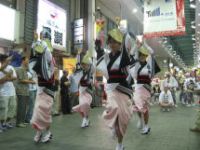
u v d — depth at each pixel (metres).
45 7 11.44
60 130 6.57
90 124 7.53
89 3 14.95
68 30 13.95
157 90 15.98
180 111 11.09
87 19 14.79
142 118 6.37
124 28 4.55
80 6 14.95
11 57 6.87
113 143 5.18
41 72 5.21
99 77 13.33
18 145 5.02
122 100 4.27
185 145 5.03
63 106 10.18
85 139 5.54
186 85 14.92
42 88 5.22
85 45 14.46
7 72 6.60
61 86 10.18
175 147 4.88
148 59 6.22
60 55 12.27
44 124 5.22
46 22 11.50
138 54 6.10
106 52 4.60
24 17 10.47
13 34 9.65
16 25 9.84
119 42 4.34
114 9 19.16
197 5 18.67
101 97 13.45
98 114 10.01
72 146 4.93
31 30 10.89
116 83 4.29
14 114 6.93
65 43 12.91
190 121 8.11
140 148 4.80
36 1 10.99
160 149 4.73
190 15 22.23
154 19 12.32
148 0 12.47
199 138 5.65
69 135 5.95
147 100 6.13
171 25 12.05
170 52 35.19
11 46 9.50
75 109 7.08
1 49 9.14
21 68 7.26
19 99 7.13
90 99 7.16
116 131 4.23
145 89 6.14
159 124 7.52
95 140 5.44
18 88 7.14
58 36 12.33
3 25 9.18
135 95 6.18
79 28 13.86
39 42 5.35
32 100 7.72
